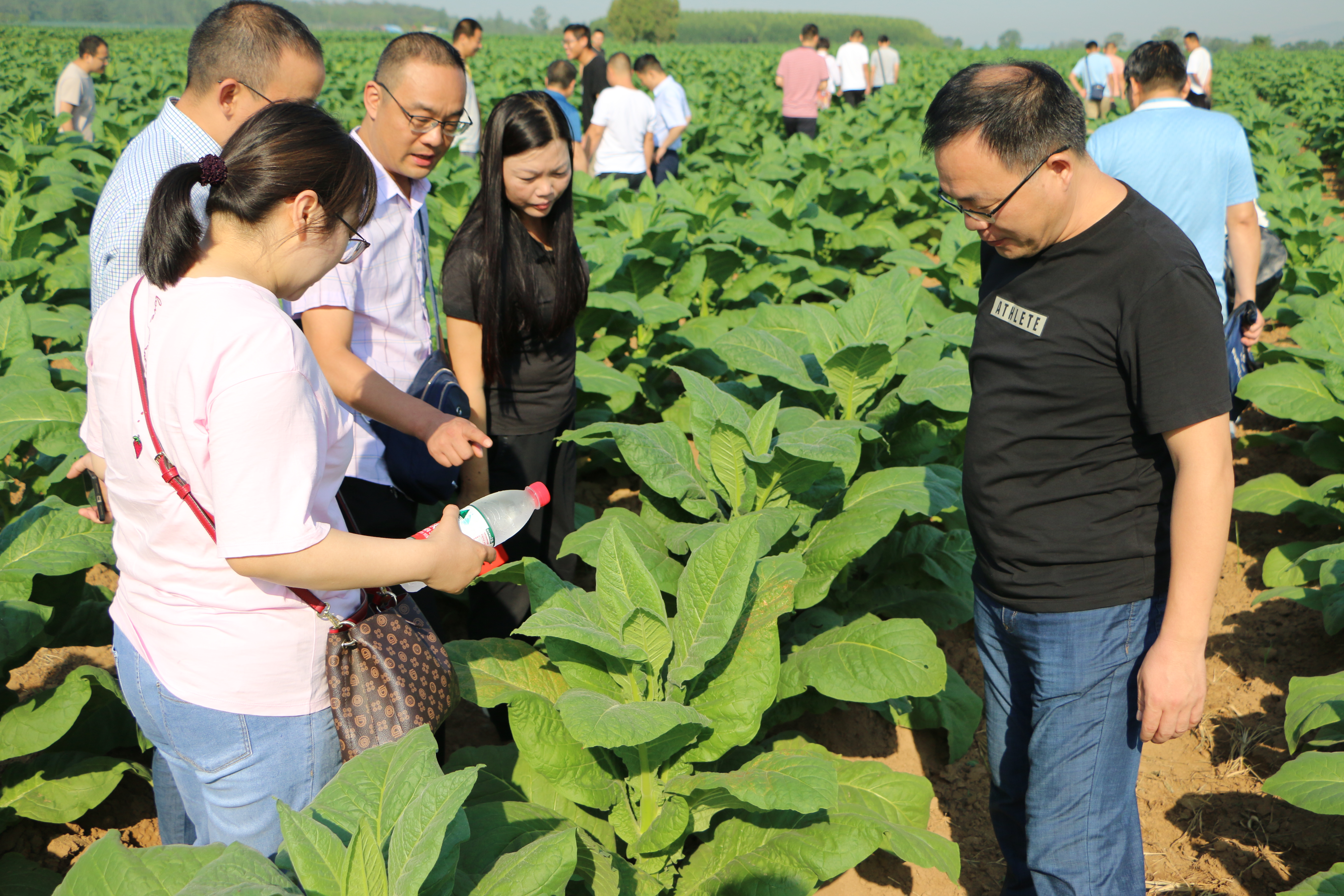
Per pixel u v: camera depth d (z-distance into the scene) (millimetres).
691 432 5371
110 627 3240
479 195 2951
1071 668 2109
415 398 2637
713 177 10055
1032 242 1921
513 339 3094
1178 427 1823
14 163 7984
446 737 3363
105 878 1510
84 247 6566
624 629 2316
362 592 1903
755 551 2352
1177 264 1798
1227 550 4598
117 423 1705
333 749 1888
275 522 1590
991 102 1800
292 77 2398
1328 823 2928
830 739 3406
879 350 3432
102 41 11469
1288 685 3598
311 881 1464
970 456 2209
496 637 3350
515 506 2461
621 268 5609
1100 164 4160
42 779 2775
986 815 3121
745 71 34656
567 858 1641
